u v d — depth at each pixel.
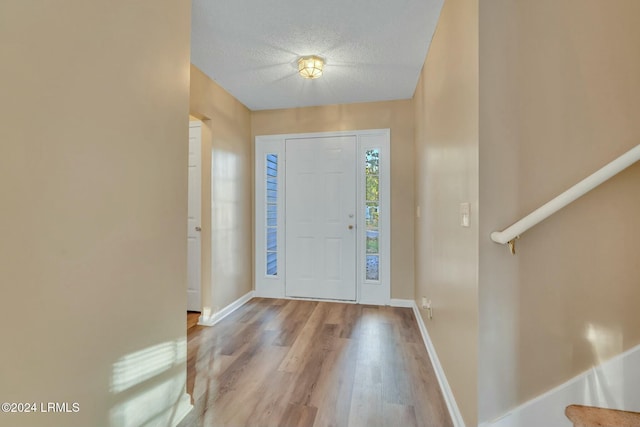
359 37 2.05
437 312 1.92
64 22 0.91
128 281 1.16
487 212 1.12
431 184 2.11
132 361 1.18
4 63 0.76
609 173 0.95
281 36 2.04
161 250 1.35
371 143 3.25
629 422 1.01
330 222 3.36
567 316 1.09
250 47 2.17
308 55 2.28
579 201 1.08
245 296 3.34
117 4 1.09
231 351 2.16
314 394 1.65
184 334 1.51
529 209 1.10
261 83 2.77
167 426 1.37
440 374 1.76
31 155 0.83
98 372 1.04
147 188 1.26
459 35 1.39
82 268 0.98
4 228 0.77
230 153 3.03
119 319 1.12
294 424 1.43
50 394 0.88
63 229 0.92
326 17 1.83
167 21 1.36
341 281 3.35
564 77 1.09
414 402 1.59
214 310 2.72
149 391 1.27
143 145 1.23
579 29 1.08
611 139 1.06
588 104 1.08
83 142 0.98
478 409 1.13
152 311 1.29
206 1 1.68
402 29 1.95
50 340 0.88
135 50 1.18
